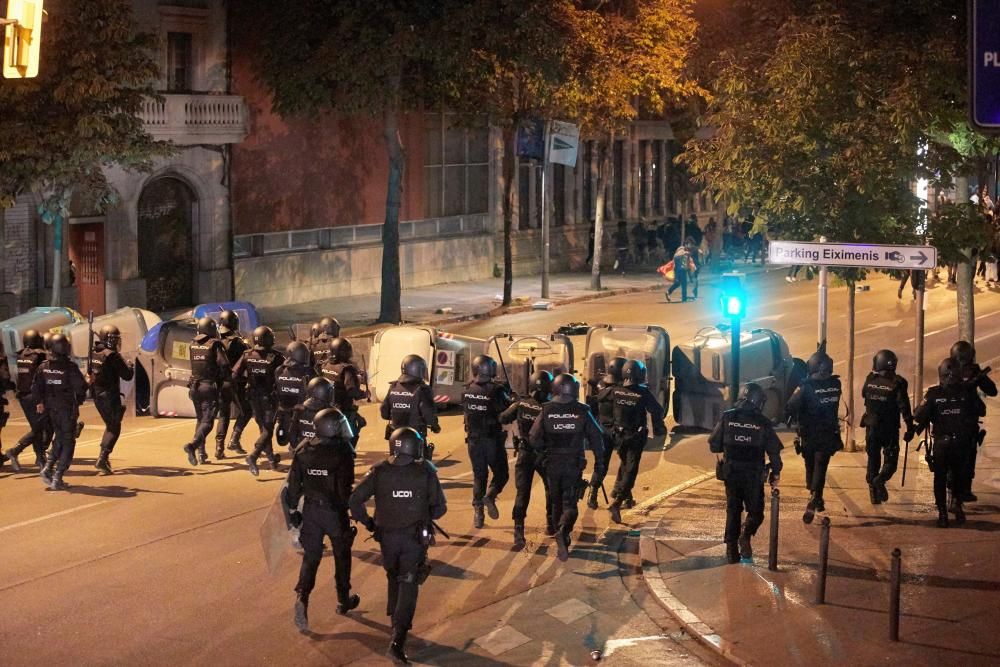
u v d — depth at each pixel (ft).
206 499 50.29
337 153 125.29
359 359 70.74
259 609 37.58
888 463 48.62
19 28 51.78
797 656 33.09
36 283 100.48
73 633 35.29
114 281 105.09
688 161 60.23
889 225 55.31
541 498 51.88
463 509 49.55
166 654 33.81
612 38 110.73
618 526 47.60
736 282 54.75
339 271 125.70
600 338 64.69
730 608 36.99
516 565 42.52
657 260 166.81
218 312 72.64
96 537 44.80
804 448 46.55
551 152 119.65
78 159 84.17
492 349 63.16
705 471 56.70
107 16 84.12
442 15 97.81
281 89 102.47
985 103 26.84
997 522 46.21
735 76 56.39
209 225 112.47
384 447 60.95
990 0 26.55
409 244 133.49
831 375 46.60
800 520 46.65
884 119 52.49
